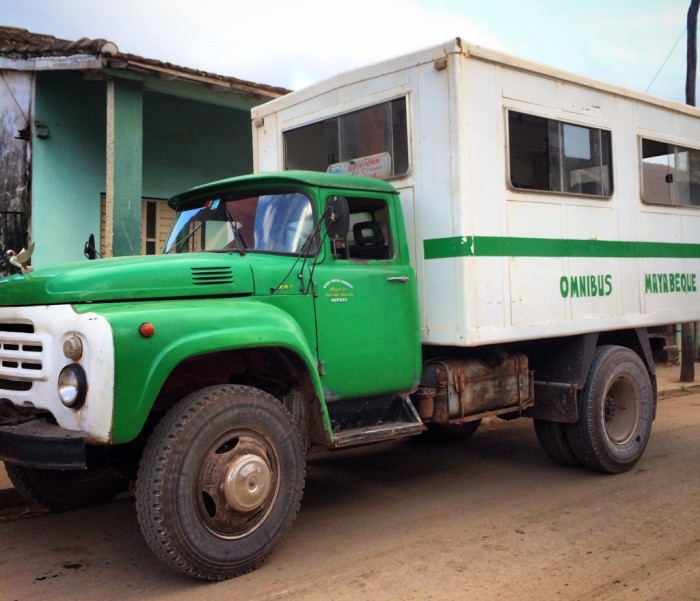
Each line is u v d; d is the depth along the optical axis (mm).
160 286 3916
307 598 3598
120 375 3426
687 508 5051
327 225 4566
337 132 5824
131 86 8391
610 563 4043
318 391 4219
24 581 3891
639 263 6605
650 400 6445
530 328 5445
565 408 5879
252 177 4801
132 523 4871
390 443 7508
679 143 7184
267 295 4246
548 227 5668
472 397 5410
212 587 3748
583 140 6094
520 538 4469
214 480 3705
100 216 9523
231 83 8906
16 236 8773
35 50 8297
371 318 4746
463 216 4965
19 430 3633
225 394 3801
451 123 5004
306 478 6078
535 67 5594
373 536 4547
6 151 8867
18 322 3877
